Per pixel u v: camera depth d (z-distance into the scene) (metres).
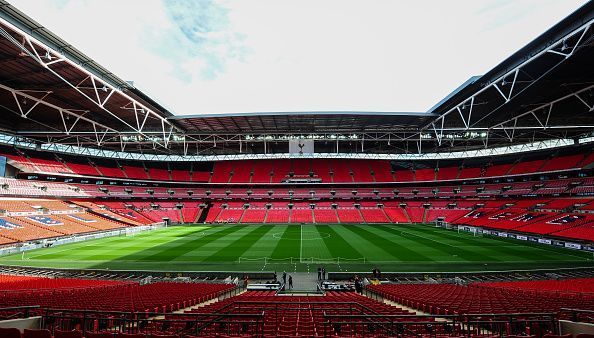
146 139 50.62
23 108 37.56
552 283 19.73
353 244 38.00
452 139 47.69
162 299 13.24
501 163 64.62
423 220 64.31
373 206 68.81
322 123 42.09
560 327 6.88
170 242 39.81
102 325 9.95
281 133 45.88
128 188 66.69
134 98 33.06
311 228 55.03
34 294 13.66
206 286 19.09
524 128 39.00
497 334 8.70
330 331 8.76
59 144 56.31
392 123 42.00
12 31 20.78
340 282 23.23
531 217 48.50
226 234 47.31
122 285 19.05
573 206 46.94
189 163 75.19
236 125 42.91
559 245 37.03
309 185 72.94
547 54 23.61
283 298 14.47
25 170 51.09
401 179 71.44
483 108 35.97
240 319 9.48
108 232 46.38
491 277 24.34
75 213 49.84
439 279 23.89
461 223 56.44
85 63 26.05
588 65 25.44
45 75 27.81
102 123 42.47
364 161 76.00
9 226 37.91
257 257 30.97
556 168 55.19
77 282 19.94
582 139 51.47
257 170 74.56
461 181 67.12
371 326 9.27
